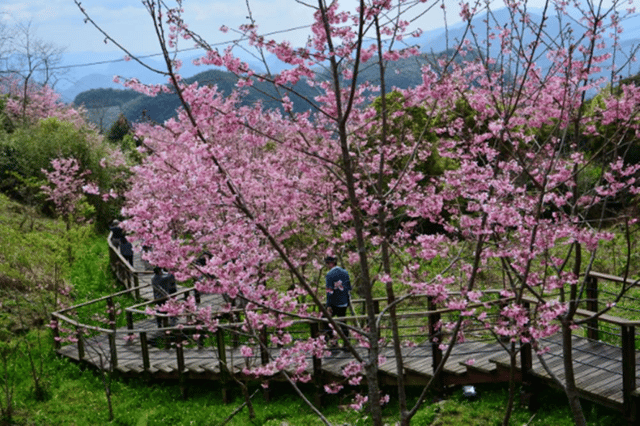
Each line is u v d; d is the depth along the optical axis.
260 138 5.75
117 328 14.02
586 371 8.04
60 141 25.31
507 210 5.50
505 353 8.81
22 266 15.12
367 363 5.40
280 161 8.12
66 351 12.68
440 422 8.30
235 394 10.58
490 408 8.42
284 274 12.56
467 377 8.66
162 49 5.04
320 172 9.40
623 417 7.33
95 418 10.16
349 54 5.17
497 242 5.96
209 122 5.65
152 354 12.27
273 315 7.82
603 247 12.56
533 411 8.12
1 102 32.72
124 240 17.41
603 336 9.66
